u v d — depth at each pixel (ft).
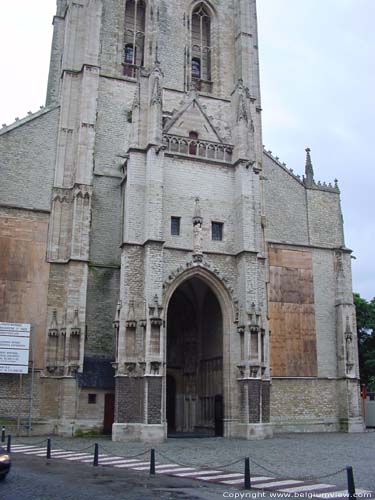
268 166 206.08
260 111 208.74
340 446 129.59
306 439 151.94
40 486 68.59
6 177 169.58
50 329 160.35
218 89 214.07
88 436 150.92
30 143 175.32
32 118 177.47
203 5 225.15
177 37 214.90
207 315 182.60
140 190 160.15
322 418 186.60
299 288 195.83
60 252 168.45
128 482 73.87
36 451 113.09
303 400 185.78
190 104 183.83
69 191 174.81
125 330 146.61
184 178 167.73
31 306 161.27
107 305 170.30
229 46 220.64
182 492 66.23
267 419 157.58
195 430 179.11
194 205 166.71
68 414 151.94
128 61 208.95
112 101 193.88
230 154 177.37
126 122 193.16
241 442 140.05
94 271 171.53
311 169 212.64
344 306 197.36
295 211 204.64
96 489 67.21
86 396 154.51
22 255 164.35
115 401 143.13
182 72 211.61
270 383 173.88
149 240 152.35
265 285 172.24
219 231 169.99
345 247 206.49
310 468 89.45
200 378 182.80
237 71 214.48
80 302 161.89
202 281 166.61
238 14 219.41
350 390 188.24
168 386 187.73
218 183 172.24
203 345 183.52
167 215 162.09
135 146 162.50
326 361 192.54
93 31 189.78
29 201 170.09
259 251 171.83
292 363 187.42
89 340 165.07
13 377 155.63
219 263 165.07
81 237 167.53
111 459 100.89
